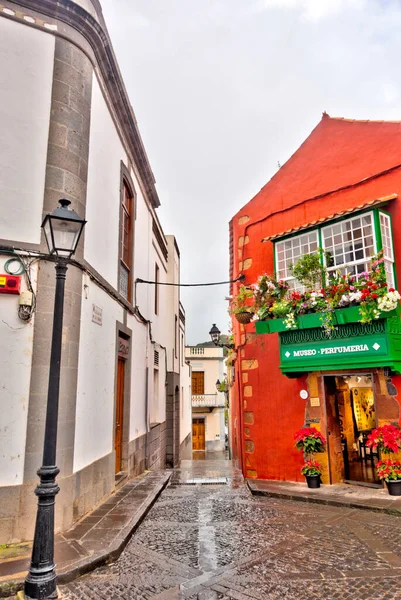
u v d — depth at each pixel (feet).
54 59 19.83
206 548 15.74
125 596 11.96
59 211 13.67
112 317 24.95
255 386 30.30
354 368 23.84
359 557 14.55
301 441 25.81
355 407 33.47
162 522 19.30
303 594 11.93
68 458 17.53
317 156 29.37
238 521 19.27
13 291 16.89
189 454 81.56
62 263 13.65
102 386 22.65
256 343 30.68
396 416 22.94
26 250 17.37
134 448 30.17
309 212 28.91
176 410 54.39
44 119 19.11
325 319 24.08
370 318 22.12
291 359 26.48
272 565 13.99
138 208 34.01
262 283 27.68
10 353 16.65
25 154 18.45
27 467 16.15
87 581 12.97
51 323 17.49
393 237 24.35
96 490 20.93
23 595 11.78
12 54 18.93
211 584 12.66
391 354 22.17
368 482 25.30
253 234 32.30
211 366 106.52
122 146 28.63
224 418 107.45
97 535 16.25
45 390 16.92
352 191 26.84
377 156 26.11
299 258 26.43
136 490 24.76
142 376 34.19
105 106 24.48
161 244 47.50
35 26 19.57
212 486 28.02
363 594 11.85
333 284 24.00
